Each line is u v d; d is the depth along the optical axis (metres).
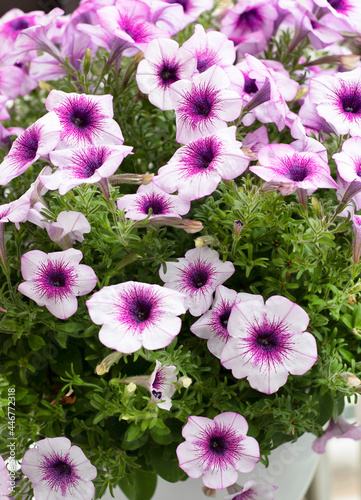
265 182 0.55
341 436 0.64
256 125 0.63
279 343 0.54
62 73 0.70
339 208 0.55
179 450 0.54
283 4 0.63
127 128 0.64
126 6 0.60
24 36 0.65
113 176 0.55
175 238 0.60
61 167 0.53
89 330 0.56
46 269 0.54
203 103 0.56
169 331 0.50
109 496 0.62
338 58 0.67
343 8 0.65
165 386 0.54
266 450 0.59
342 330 0.60
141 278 0.58
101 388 0.55
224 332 0.55
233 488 0.58
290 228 0.56
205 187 0.52
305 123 0.60
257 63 0.56
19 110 0.77
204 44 0.59
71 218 0.53
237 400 0.58
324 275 0.58
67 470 0.56
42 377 0.61
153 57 0.57
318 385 0.59
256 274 0.60
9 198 0.62
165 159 0.66
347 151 0.54
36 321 0.57
